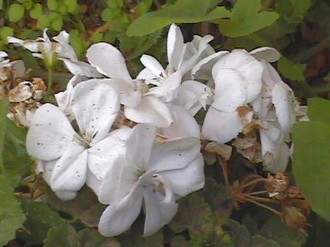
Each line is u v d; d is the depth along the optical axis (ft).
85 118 0.60
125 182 0.58
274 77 0.66
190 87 0.64
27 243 0.67
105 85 0.60
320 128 0.61
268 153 0.63
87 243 0.63
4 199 0.59
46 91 0.70
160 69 0.67
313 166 0.61
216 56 0.65
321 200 0.60
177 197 0.62
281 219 0.68
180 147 0.60
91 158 0.60
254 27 0.71
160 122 0.59
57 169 0.60
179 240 0.64
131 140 0.57
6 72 0.69
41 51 0.70
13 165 0.64
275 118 0.64
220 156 0.66
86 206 0.64
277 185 0.63
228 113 0.63
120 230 0.59
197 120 0.66
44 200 0.65
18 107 0.65
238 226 0.65
